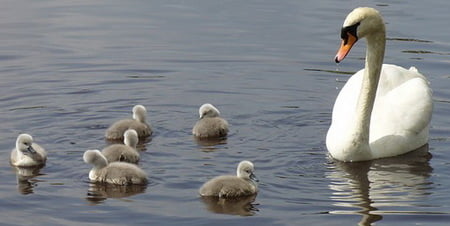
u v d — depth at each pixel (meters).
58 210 13.76
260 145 17.02
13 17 25.72
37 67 21.50
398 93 17.38
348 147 16.11
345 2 27.52
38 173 15.41
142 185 14.84
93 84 20.47
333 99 19.73
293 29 24.66
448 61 21.89
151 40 23.77
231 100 19.67
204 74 21.30
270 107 19.23
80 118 18.36
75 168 15.67
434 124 18.28
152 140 17.34
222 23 25.25
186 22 25.41
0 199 14.17
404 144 16.64
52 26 24.88
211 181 14.44
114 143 17.16
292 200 14.21
